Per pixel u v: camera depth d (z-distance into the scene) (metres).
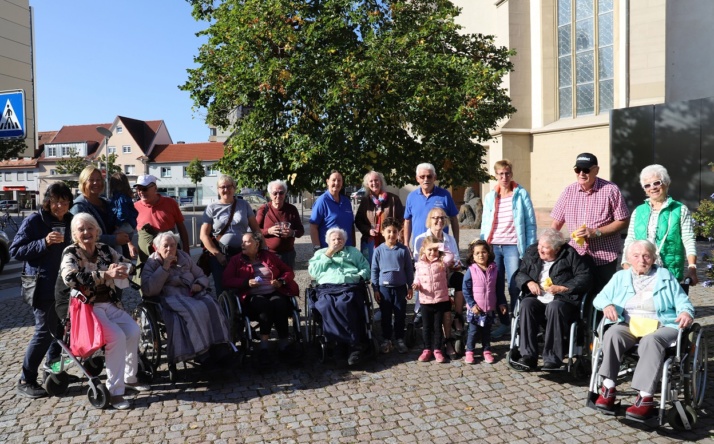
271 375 5.47
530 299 5.29
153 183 6.34
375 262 6.21
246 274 5.93
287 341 5.84
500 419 4.36
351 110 9.41
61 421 4.44
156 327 5.20
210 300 5.47
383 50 9.23
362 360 5.87
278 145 9.90
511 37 20.52
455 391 4.96
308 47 9.62
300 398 4.86
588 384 5.10
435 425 4.27
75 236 4.78
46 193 5.01
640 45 17.58
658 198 5.05
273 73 9.26
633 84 17.78
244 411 4.59
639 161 14.84
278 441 4.04
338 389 5.06
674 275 4.98
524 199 6.30
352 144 9.53
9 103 9.38
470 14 22.47
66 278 4.56
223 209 6.63
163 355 6.10
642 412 4.12
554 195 20.22
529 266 5.52
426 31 9.78
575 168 5.47
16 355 6.25
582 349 5.13
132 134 69.62
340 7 9.90
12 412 4.63
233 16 9.89
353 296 5.78
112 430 4.26
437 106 9.39
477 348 6.27
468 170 10.43
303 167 9.93
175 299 5.34
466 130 9.72
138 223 6.39
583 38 19.41
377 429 4.21
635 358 4.60
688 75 17.81
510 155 20.75
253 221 6.81
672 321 4.41
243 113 11.02
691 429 4.13
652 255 4.58
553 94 20.31
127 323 4.92
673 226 4.95
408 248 6.45
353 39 9.97
